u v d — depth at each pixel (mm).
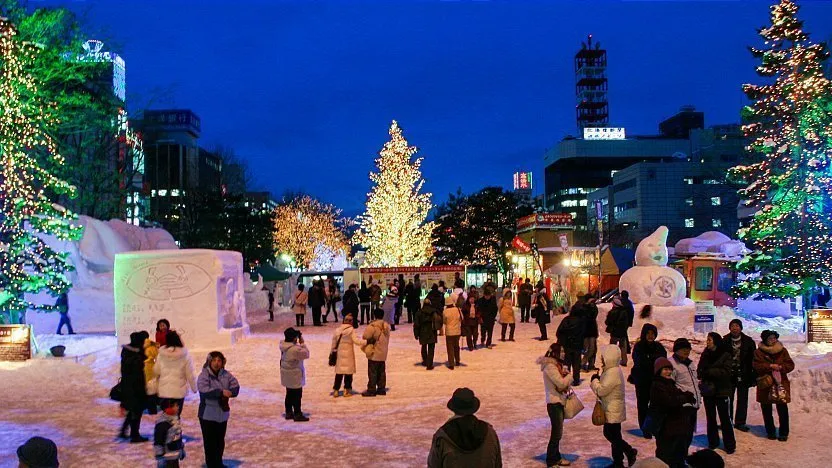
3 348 17438
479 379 16078
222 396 8664
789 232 23734
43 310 22547
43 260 23859
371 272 39500
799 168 23578
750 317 26672
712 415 9656
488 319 21328
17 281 20688
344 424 11633
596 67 197000
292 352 11945
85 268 28031
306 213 84188
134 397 10352
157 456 7559
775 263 23750
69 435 10898
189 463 9336
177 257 20688
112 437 10750
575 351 14977
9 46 22516
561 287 35438
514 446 9922
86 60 33094
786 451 9469
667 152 168875
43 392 14844
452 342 17625
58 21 31219
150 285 20578
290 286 47938
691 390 8758
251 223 66625
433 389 14953
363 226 53219
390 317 27078
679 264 35156
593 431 10828
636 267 25047
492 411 12391
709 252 35438
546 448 9797
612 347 8656
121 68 48906
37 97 28375
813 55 23453
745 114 24531
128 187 43969
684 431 7891
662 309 23422
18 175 21844
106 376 16359
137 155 45812
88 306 26422
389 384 15664
